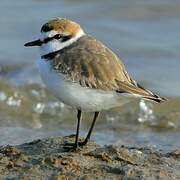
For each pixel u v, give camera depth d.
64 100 10.50
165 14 24.34
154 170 10.14
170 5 24.86
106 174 9.88
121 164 10.28
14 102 17.77
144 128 16.09
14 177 9.80
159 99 10.40
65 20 10.95
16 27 23.11
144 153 10.91
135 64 20.55
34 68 20.17
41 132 15.27
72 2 25.28
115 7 24.81
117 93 10.23
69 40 10.73
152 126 16.28
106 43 22.05
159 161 10.58
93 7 24.86
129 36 22.61
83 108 10.54
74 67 10.27
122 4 25.02
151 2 25.11
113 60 10.51
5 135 14.67
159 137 15.06
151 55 21.14
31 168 10.02
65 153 10.59
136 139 14.87
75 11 24.56
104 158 10.38
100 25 23.47
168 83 19.03
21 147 11.04
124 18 24.11
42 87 18.66
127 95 10.21
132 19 24.06
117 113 16.98
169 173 10.12
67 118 16.88
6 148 10.94
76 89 10.23
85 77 10.20
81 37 10.84
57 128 15.83
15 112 17.12
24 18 23.81
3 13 24.27
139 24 23.72
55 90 10.44
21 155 10.55
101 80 10.20
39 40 10.86
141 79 19.30
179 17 24.12
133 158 10.58
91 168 10.06
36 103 17.78
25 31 22.81
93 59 10.39
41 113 17.20
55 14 24.19
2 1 25.33
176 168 10.36
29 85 18.75
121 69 10.53
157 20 23.95
